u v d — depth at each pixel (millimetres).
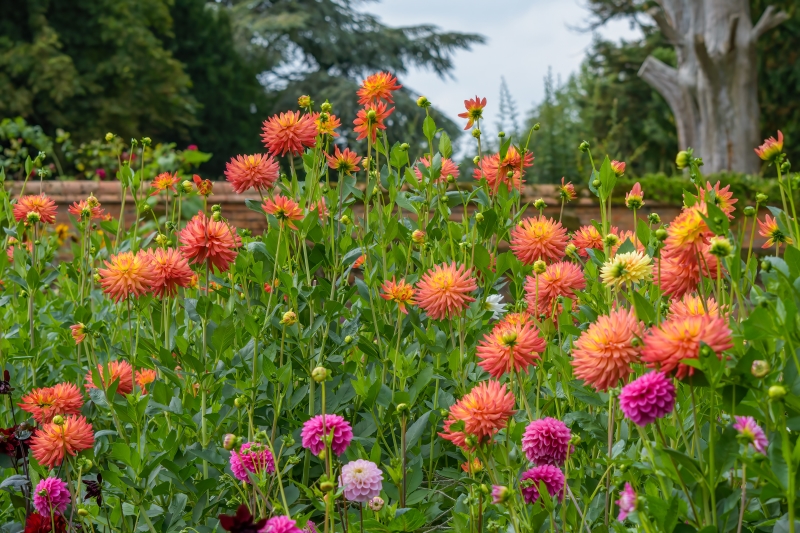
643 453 1563
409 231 2635
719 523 1459
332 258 2518
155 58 17719
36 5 16469
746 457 1338
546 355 2234
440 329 2492
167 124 18094
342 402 2225
